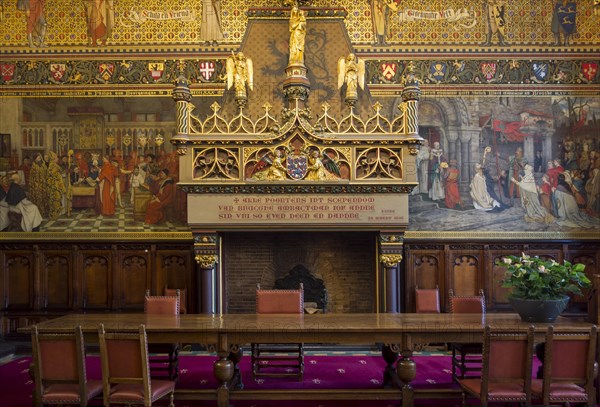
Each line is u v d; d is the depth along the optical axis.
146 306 7.93
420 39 11.50
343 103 10.20
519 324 6.48
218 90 11.42
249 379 8.18
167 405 6.72
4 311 11.06
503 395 5.46
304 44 10.40
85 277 11.19
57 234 11.20
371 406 6.91
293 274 10.93
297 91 9.77
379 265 9.83
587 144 11.37
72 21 11.43
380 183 9.41
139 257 11.23
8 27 11.38
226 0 11.55
